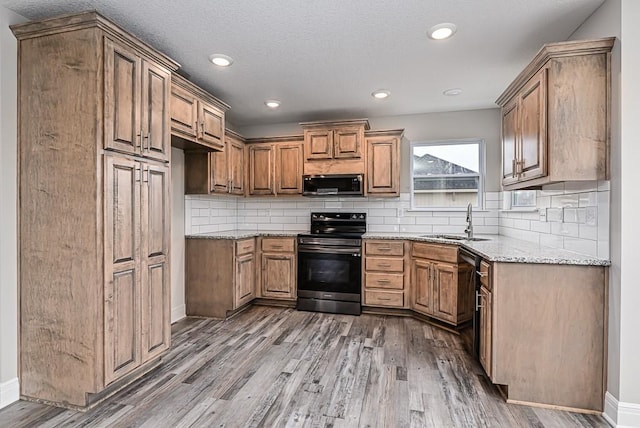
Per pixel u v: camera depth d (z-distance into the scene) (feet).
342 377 7.86
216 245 12.21
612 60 6.29
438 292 11.21
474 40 8.11
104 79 6.46
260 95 11.94
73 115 6.48
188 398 6.95
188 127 9.53
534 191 10.68
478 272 8.29
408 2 6.64
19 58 6.78
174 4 6.68
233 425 6.10
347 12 6.97
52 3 6.56
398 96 12.02
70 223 6.53
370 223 14.60
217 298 12.21
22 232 6.81
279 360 8.74
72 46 6.47
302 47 8.46
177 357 8.91
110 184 6.63
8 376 6.73
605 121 6.41
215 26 7.50
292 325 11.47
